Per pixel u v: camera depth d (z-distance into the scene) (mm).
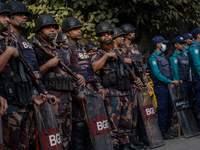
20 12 2480
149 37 7957
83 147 3396
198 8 6477
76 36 3406
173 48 8102
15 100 2180
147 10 5906
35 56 2719
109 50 3801
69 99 3096
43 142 2527
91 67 3527
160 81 4684
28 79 2326
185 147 3945
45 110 2592
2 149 1947
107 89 3740
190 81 4969
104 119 3391
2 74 2148
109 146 3357
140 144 4141
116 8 5570
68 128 3143
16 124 2188
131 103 4109
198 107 4859
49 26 2996
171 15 5973
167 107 4699
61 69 3031
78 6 4988
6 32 2352
